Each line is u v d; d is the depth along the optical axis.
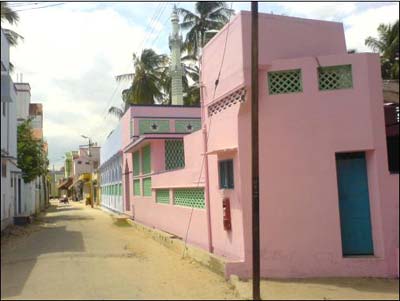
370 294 8.29
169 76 35.00
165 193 16.97
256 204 8.02
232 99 10.39
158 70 36.50
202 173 12.19
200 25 33.66
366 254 9.84
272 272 9.55
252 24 8.23
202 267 11.10
